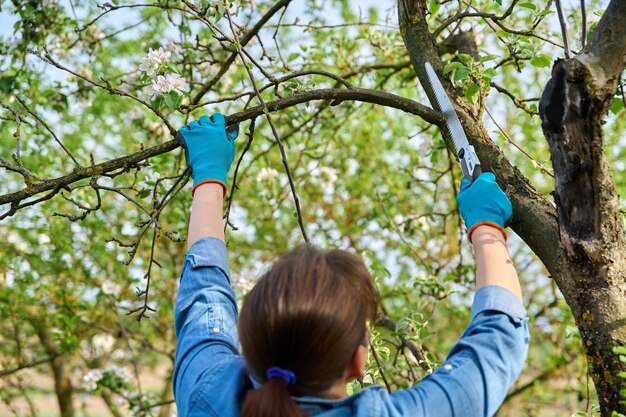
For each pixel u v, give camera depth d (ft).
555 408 16.61
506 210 4.70
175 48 9.64
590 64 4.73
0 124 12.44
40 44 10.77
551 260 5.44
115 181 15.47
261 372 3.67
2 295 15.28
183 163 13.12
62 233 14.48
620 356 4.70
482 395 3.72
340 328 3.57
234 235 17.20
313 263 3.73
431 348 15.06
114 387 14.12
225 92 11.68
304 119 12.13
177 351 4.37
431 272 12.98
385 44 10.96
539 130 15.78
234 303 4.55
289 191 13.91
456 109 6.44
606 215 5.03
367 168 16.20
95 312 15.55
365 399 3.65
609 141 15.30
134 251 6.37
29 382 18.43
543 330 15.75
